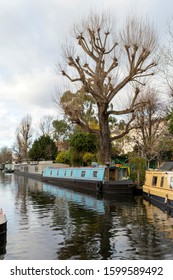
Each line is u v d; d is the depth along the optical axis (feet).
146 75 100.37
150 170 85.56
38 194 101.60
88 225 53.01
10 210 68.90
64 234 47.09
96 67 103.91
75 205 75.61
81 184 112.98
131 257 36.06
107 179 99.50
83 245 41.09
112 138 106.11
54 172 147.33
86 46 104.58
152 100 118.21
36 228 51.08
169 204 66.13
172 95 85.25
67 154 184.96
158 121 123.03
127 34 99.19
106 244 41.42
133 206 73.46
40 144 240.94
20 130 308.60
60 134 242.17
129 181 93.86
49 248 39.96
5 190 119.14
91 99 149.79
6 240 43.75
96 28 103.60
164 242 42.04
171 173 69.36
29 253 38.14
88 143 149.59
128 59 98.37
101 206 73.77
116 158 137.18
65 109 104.53
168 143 113.70
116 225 52.85
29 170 223.10
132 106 101.40
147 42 98.48
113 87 107.65
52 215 62.39
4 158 491.72
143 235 45.91
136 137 160.45
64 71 102.47
